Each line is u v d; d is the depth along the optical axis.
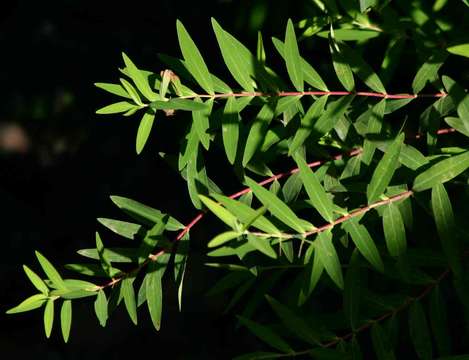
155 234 1.01
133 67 0.98
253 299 1.09
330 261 0.97
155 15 2.08
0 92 2.62
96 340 2.58
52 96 2.57
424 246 1.10
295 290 1.07
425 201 1.00
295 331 1.01
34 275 1.02
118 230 1.05
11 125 2.73
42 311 2.75
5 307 2.74
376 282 1.12
